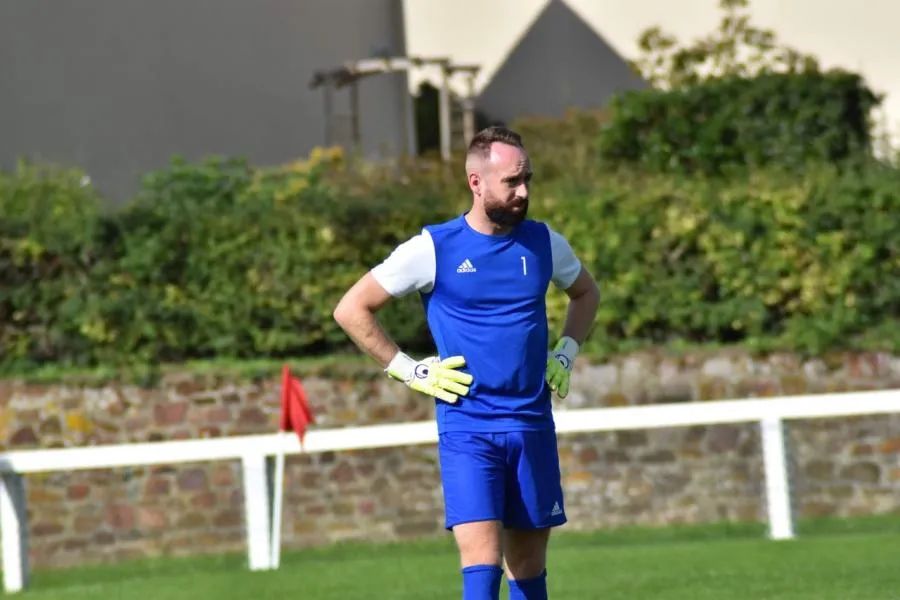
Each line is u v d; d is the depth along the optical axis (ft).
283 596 99.76
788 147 173.88
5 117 208.23
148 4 223.71
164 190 175.42
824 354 157.28
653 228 165.68
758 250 164.86
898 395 124.16
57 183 174.81
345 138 234.58
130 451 122.93
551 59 265.75
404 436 127.75
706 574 101.40
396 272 63.26
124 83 220.02
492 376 62.85
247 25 232.94
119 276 163.73
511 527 64.03
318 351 168.55
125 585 111.86
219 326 164.96
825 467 152.56
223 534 150.92
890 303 164.35
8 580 119.55
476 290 62.85
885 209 164.76
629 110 177.17
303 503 150.82
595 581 100.63
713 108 175.94
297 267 166.71
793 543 117.19
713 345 161.58
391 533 151.53
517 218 62.85
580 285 67.15
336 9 242.58
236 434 155.33
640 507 152.25
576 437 152.66
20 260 161.68
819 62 224.94
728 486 152.46
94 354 161.89
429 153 188.34
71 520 149.59
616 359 158.20
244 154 230.07
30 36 212.23
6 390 154.30
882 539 118.11
